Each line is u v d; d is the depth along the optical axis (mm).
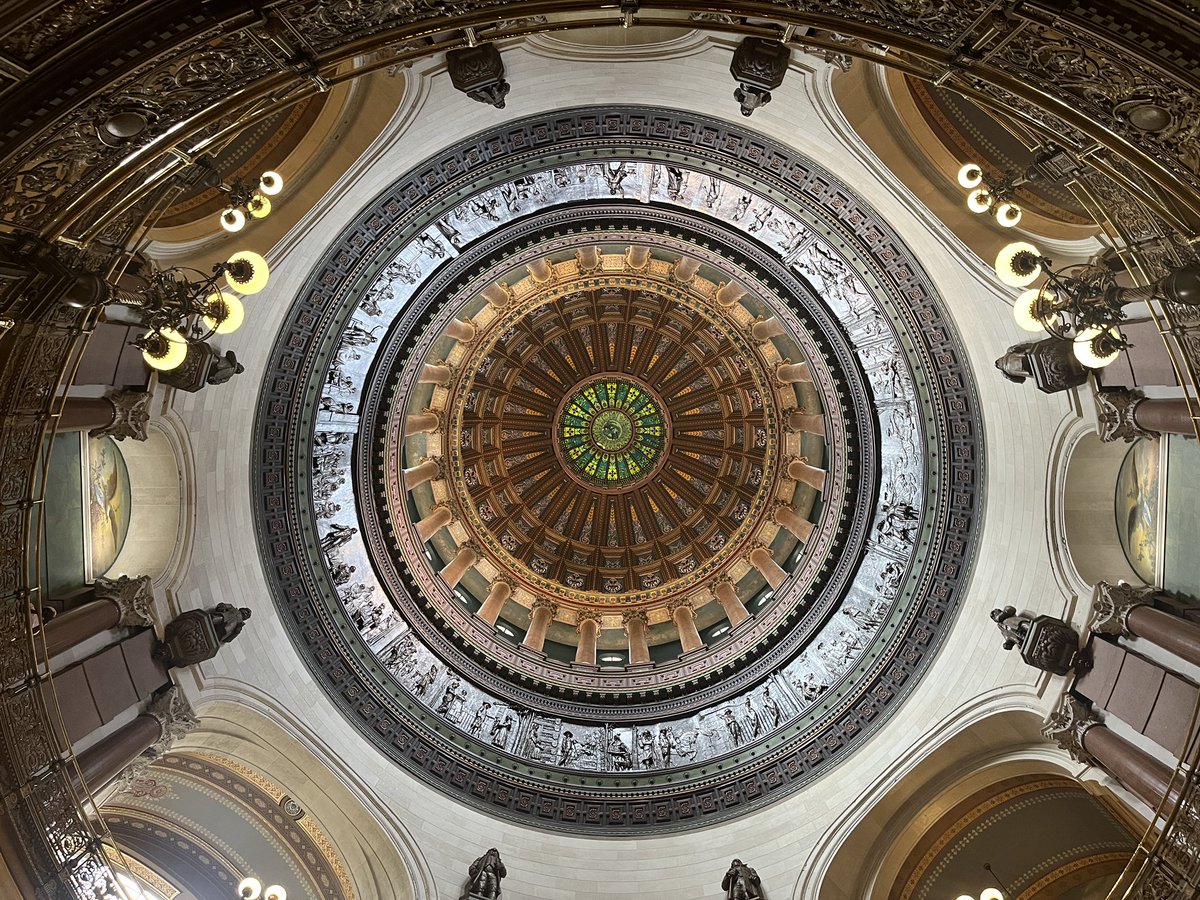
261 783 19859
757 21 14445
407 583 24156
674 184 20203
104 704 14109
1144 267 10891
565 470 33938
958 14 8086
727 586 28922
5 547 11656
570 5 9055
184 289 12719
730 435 32781
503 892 19875
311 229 18031
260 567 19812
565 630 29547
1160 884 12078
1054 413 16562
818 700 21969
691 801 21672
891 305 19594
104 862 12359
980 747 18656
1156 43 7461
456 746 22109
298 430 20500
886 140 16500
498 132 18656
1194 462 13805
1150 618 14055
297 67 8766
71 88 7750
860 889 19375
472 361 28219
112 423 14594
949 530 19906
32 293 9750
